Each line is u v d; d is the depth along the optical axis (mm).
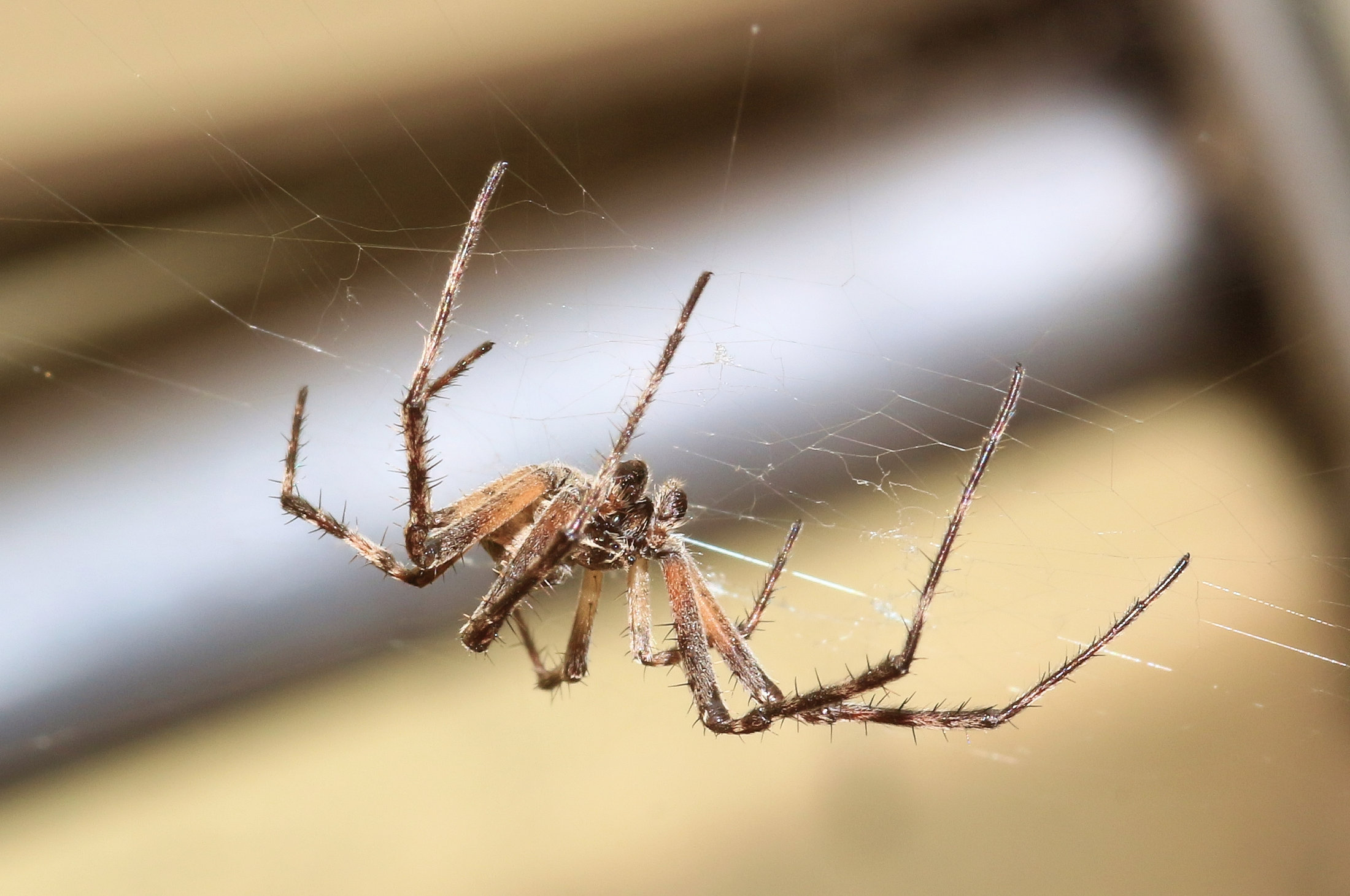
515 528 97
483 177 101
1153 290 105
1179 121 106
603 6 105
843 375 103
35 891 106
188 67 102
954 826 106
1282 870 103
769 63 107
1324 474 102
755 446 104
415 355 105
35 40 102
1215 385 104
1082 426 104
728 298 103
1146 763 106
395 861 107
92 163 102
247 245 102
